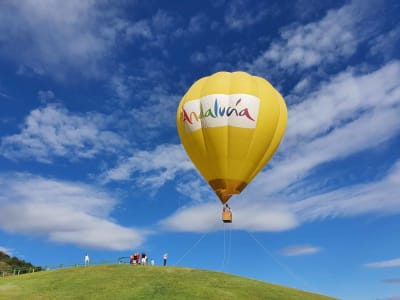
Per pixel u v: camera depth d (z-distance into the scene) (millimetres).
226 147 32031
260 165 33188
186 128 33406
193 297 34938
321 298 40500
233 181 32562
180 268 45312
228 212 32688
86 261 48062
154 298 34375
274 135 33094
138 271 43125
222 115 31828
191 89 34219
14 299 34156
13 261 91062
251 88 32594
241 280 42156
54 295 35250
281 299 37219
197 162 33625
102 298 34312
